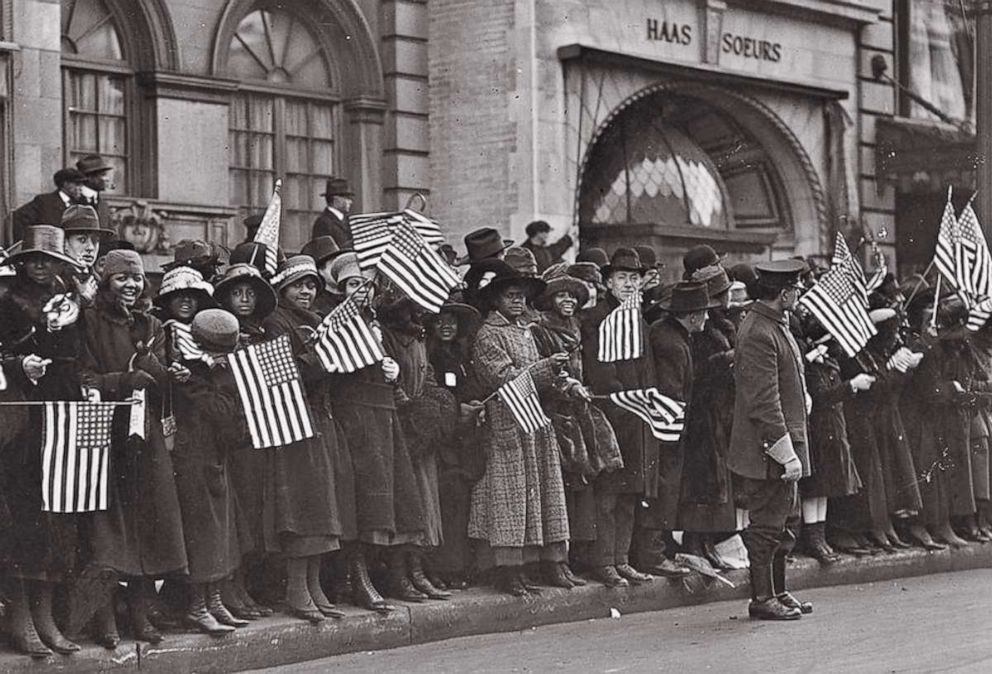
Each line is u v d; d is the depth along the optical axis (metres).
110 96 19.84
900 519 15.02
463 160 22.69
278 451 10.44
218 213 20.08
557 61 22.55
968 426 15.38
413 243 10.80
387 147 22.55
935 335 15.11
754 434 11.79
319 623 10.44
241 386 10.02
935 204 27.41
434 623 11.09
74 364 9.44
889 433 14.66
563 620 11.91
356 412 10.88
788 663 9.98
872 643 10.73
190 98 20.30
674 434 12.13
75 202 13.59
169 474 9.76
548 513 11.75
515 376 11.52
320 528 10.42
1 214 17.72
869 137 26.97
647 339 12.59
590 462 12.00
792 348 11.92
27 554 9.16
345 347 10.55
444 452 11.70
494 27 22.45
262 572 11.07
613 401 12.20
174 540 9.69
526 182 22.25
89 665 9.35
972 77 28.95
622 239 23.53
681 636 11.22
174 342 10.06
